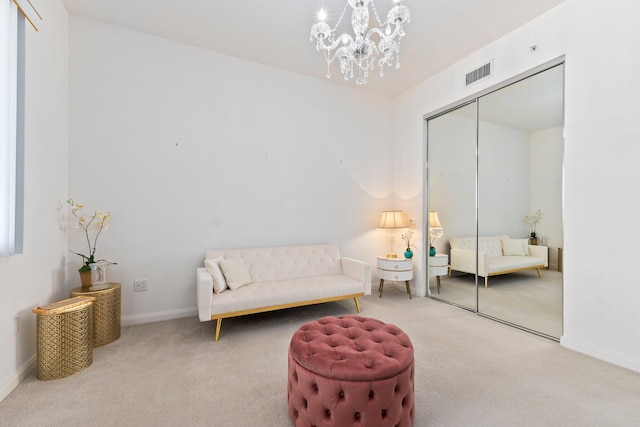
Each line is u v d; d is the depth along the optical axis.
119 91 2.97
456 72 3.60
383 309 3.53
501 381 1.96
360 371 1.38
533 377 2.01
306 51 3.40
